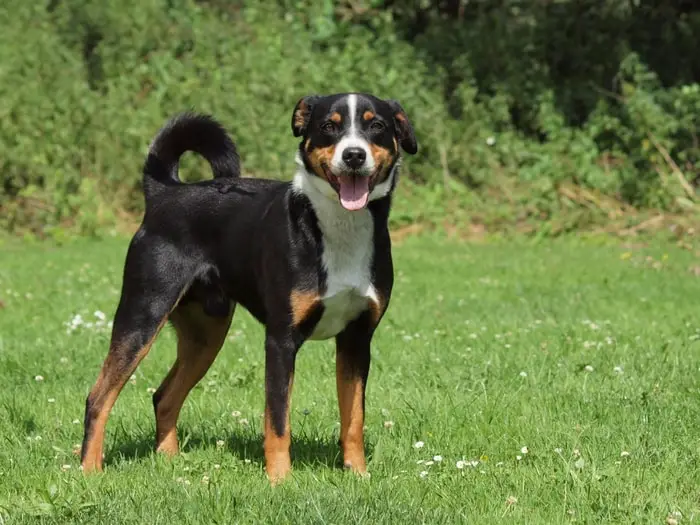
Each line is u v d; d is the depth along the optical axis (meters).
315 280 5.88
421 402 7.52
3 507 5.34
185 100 21.14
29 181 20.47
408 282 14.38
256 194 6.36
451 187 20.89
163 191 6.66
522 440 6.69
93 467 6.23
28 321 11.38
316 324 6.01
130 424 7.35
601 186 20.89
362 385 6.21
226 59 21.97
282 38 22.39
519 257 17.22
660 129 21.16
